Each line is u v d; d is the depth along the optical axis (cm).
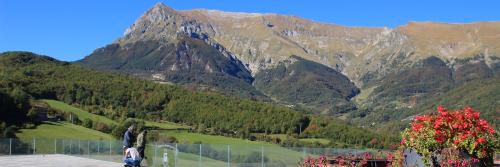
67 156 3788
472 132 898
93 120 9519
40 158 3441
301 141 9906
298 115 11331
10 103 7994
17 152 4050
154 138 8312
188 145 2561
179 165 2500
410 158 1036
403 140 988
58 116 9175
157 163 2473
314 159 1383
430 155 935
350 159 1427
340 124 11250
